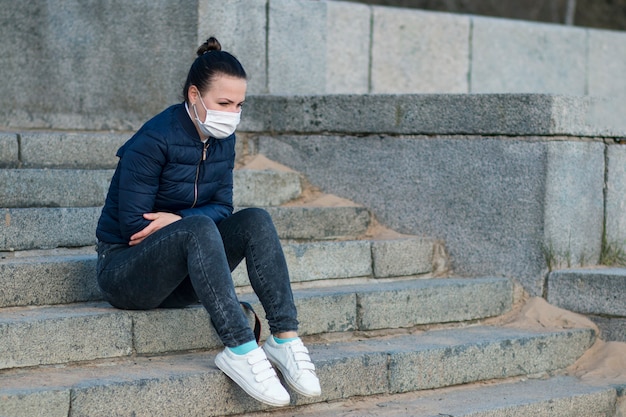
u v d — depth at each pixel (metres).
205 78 3.87
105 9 6.74
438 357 4.63
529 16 14.10
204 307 4.05
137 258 3.93
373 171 6.05
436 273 5.74
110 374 3.82
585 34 9.88
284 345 3.94
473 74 9.05
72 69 6.87
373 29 8.38
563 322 5.30
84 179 5.22
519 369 4.95
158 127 3.94
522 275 5.49
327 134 6.22
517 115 5.43
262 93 6.79
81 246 4.89
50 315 3.97
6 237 4.62
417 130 5.84
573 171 5.51
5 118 7.04
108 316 4.02
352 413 4.20
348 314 4.82
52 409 3.52
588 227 5.66
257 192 5.92
